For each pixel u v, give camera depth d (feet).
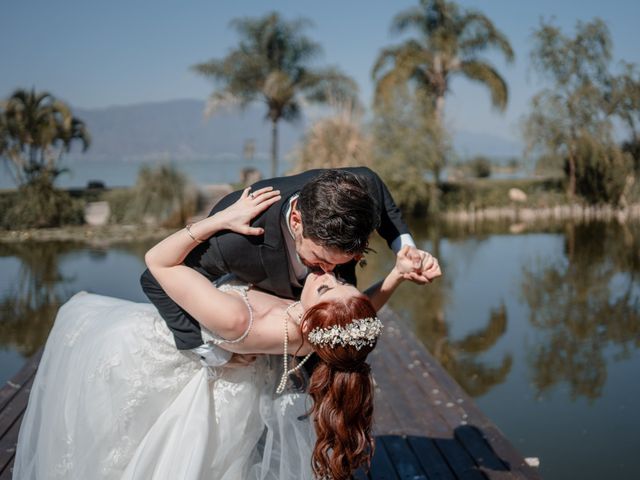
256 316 5.52
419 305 25.05
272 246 5.44
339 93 57.52
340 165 49.65
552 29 57.26
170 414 5.97
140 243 40.22
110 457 6.03
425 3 65.51
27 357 18.43
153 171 47.52
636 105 55.98
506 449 9.48
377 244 38.63
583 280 29.37
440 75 66.74
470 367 18.17
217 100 64.54
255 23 63.57
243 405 6.06
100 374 6.06
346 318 4.97
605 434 13.48
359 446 5.28
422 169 52.90
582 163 57.67
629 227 48.62
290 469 6.13
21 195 47.57
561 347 19.81
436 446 9.63
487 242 41.73
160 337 6.00
